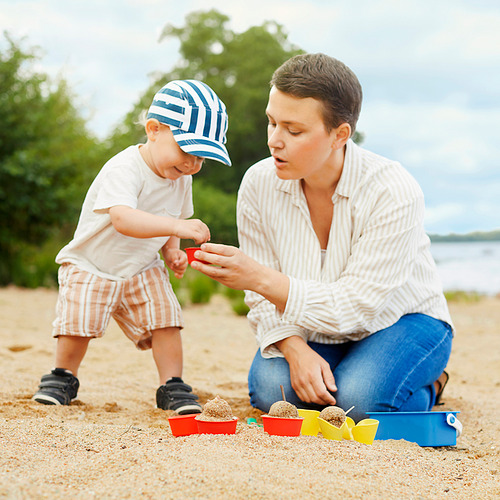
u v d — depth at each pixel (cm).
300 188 270
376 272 248
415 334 263
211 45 2828
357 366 254
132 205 259
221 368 437
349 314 245
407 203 252
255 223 282
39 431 211
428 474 185
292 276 271
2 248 1095
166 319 283
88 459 178
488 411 318
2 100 1031
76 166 1133
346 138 246
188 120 263
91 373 389
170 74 2766
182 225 249
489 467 206
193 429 211
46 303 828
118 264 280
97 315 276
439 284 288
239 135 2642
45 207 1067
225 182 2633
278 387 263
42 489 150
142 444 194
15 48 1066
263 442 196
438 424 237
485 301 1094
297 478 163
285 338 260
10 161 1022
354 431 215
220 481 155
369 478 172
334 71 233
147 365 430
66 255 285
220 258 234
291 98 230
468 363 498
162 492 149
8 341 507
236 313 786
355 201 259
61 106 1483
